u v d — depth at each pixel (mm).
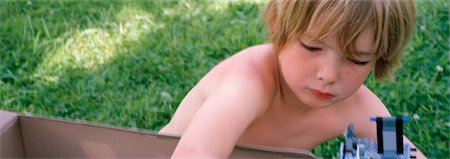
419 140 1867
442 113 1938
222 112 1335
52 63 2107
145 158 1406
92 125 1414
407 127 1896
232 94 1359
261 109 1398
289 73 1380
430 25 2238
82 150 1439
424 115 1934
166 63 2098
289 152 1312
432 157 1838
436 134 1893
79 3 2463
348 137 1305
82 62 2111
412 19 1392
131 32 2258
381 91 1973
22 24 2291
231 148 1333
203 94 1480
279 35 1395
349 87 1358
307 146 1564
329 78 1331
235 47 2148
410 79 2020
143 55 2125
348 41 1319
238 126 1342
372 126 1523
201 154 1299
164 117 1945
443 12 2318
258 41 2168
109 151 1428
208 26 2297
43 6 2436
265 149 1330
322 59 1336
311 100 1368
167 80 2043
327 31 1317
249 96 1371
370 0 1322
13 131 1441
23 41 2193
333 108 1520
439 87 2004
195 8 2420
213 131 1317
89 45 2193
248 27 2271
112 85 2031
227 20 2334
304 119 1516
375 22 1324
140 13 2385
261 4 2416
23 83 2047
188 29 2277
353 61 1340
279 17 1392
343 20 1312
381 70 1429
